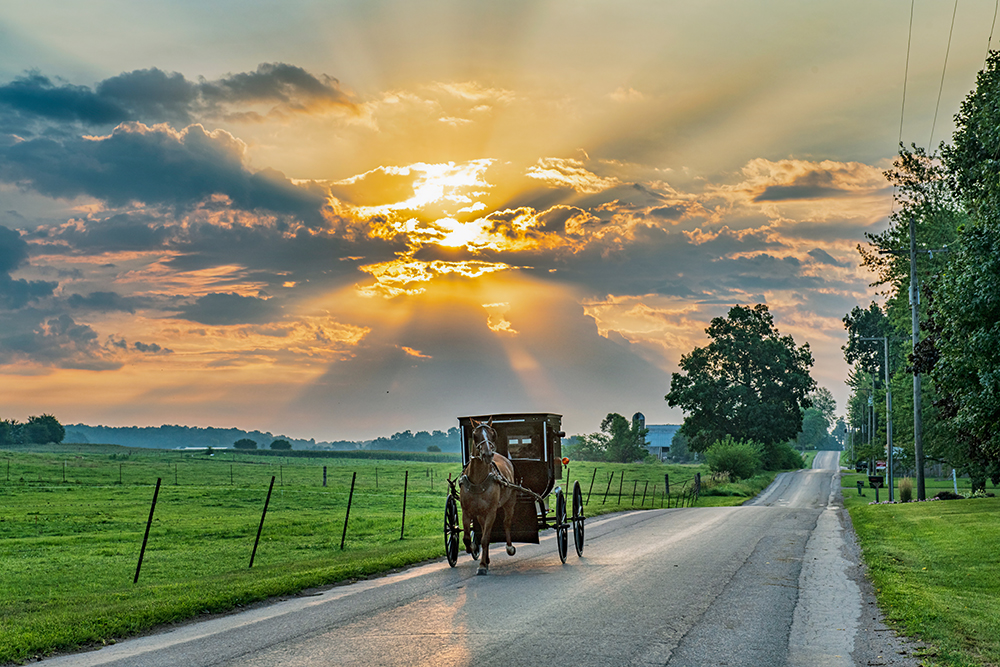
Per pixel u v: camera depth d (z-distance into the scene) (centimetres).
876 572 1514
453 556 1677
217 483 6719
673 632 995
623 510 3878
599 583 1385
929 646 932
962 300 2330
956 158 3769
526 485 1739
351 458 16025
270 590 1363
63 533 2866
